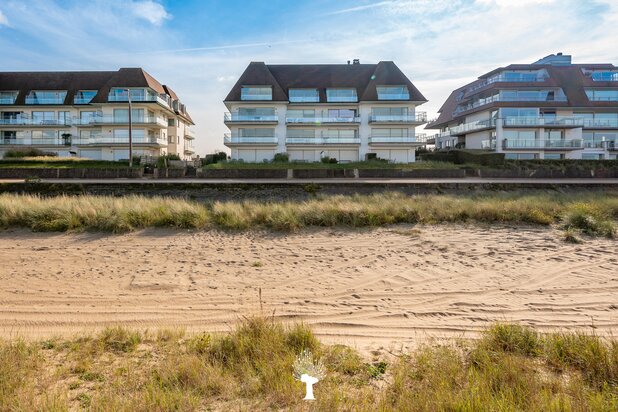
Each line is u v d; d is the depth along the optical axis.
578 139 46.84
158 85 52.97
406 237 12.02
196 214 14.00
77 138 50.94
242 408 3.43
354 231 12.90
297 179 30.53
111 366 4.31
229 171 31.70
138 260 9.69
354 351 4.72
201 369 4.07
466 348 4.81
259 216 14.04
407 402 3.39
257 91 47.72
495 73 50.62
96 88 51.94
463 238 11.75
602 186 25.91
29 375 3.99
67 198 17.75
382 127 48.72
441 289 7.53
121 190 24.02
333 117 48.50
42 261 9.56
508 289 7.45
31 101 51.09
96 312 6.40
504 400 3.35
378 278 8.26
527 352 4.56
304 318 6.15
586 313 6.18
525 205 15.61
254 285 7.83
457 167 37.84
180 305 6.74
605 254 9.73
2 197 17.50
